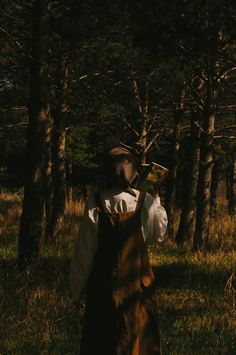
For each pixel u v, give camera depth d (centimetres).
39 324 624
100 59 1344
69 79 1538
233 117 1683
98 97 1591
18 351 552
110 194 400
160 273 1007
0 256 1173
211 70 1222
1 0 1298
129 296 393
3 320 627
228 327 656
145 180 405
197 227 1340
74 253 399
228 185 3275
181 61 1291
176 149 1684
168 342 594
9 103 1495
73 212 1944
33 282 816
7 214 1858
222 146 1941
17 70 1388
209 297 801
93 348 394
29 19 1301
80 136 2038
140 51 1246
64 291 786
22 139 1781
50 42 1345
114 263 392
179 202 2864
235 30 980
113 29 1173
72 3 1158
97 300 395
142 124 1688
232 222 1688
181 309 732
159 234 408
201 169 1354
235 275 964
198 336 619
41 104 991
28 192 991
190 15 982
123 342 389
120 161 402
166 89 1568
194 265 1074
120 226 393
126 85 1633
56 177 1510
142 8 995
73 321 652
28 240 988
